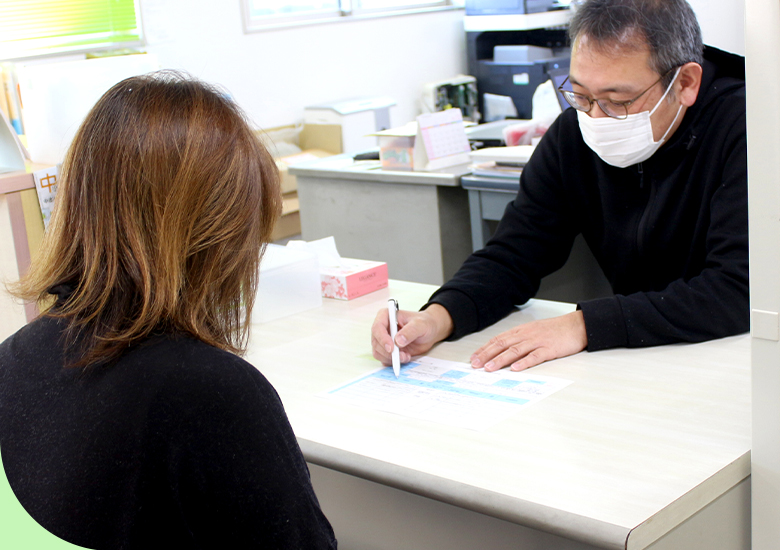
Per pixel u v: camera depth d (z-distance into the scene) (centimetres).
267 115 546
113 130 71
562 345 128
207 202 71
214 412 67
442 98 637
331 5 587
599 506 82
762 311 89
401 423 108
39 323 75
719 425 100
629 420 103
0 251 195
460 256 293
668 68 143
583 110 151
